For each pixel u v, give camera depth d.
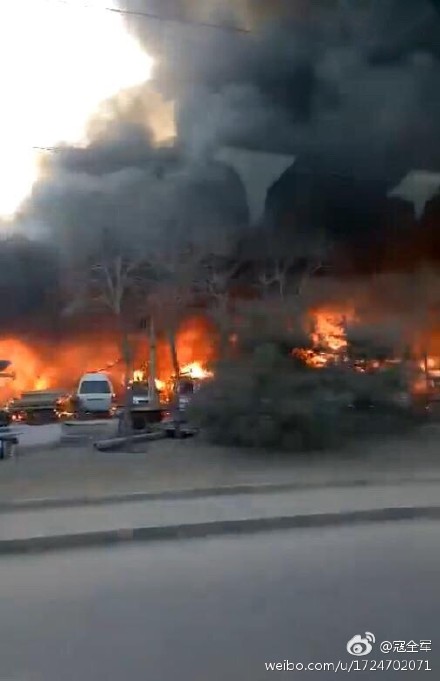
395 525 9.15
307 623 5.50
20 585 6.61
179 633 5.34
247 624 5.50
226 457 13.91
